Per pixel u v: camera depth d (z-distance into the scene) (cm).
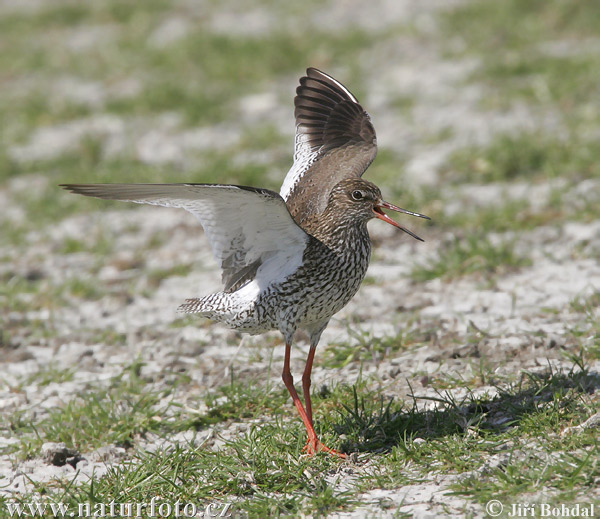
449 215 1598
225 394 1009
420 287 1322
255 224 887
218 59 2753
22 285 1493
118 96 2597
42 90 2728
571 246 1383
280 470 831
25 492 844
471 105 2191
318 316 938
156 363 1148
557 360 995
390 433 880
